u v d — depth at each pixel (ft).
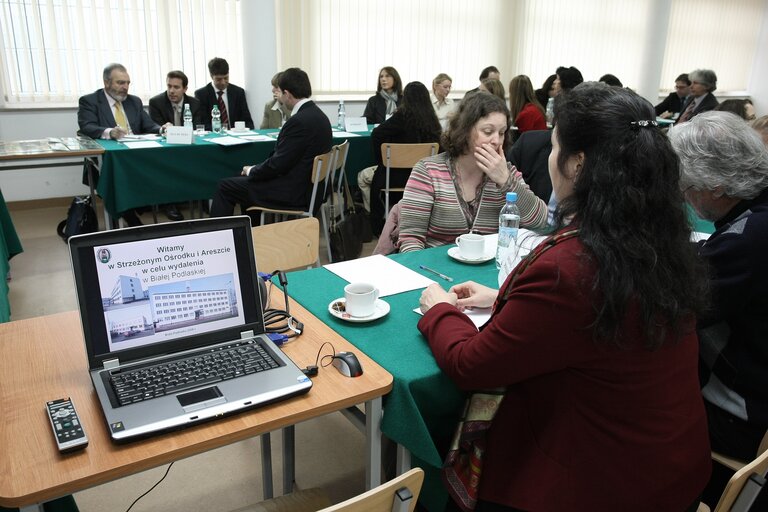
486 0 22.03
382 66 20.34
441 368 3.67
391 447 4.71
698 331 4.26
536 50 23.90
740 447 4.24
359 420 4.09
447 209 6.66
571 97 3.09
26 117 15.06
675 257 2.87
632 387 3.01
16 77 14.76
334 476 6.08
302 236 6.25
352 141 14.38
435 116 13.50
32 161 10.48
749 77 31.24
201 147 12.19
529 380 3.31
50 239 13.42
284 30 18.16
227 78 16.46
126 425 2.93
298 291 4.99
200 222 3.63
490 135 6.24
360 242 11.37
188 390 3.25
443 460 3.90
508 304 3.17
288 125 11.14
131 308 3.45
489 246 6.22
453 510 3.98
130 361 3.46
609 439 3.09
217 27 17.02
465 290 4.69
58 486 2.62
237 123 14.96
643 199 2.80
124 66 15.16
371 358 3.86
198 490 5.85
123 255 3.41
